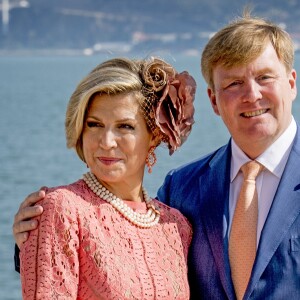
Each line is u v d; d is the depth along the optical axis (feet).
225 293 15.38
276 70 15.25
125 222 14.55
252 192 15.43
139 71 14.65
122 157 14.51
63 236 13.83
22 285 13.84
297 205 15.15
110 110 14.38
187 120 15.06
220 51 15.23
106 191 14.55
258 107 15.23
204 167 16.29
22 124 164.66
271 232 15.06
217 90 15.52
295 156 15.42
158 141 14.97
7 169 102.12
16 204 79.97
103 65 14.66
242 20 15.46
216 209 15.66
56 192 14.11
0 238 62.44
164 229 15.08
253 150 15.49
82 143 14.70
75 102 14.49
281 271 14.90
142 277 14.26
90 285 13.89
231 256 15.34
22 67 574.97
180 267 14.92
